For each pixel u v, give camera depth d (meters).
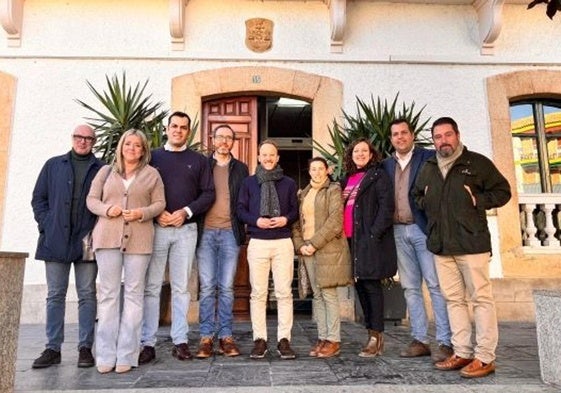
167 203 3.88
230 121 6.79
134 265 3.56
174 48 6.60
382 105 6.68
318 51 6.73
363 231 3.91
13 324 2.95
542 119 7.06
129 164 3.68
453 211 3.46
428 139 6.13
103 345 3.46
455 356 3.49
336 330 3.97
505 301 6.27
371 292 3.99
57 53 6.46
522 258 6.38
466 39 6.86
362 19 6.83
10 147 6.28
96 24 6.58
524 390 2.97
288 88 6.65
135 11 6.63
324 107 6.65
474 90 6.77
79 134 3.88
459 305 3.54
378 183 3.93
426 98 6.72
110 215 3.52
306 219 4.07
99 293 3.54
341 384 3.08
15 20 6.36
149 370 3.48
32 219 6.16
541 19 6.95
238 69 6.62
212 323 3.99
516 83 6.79
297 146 9.16
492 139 6.65
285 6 6.77
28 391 2.94
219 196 4.11
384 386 3.02
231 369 3.50
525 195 6.56
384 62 6.74
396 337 4.96
